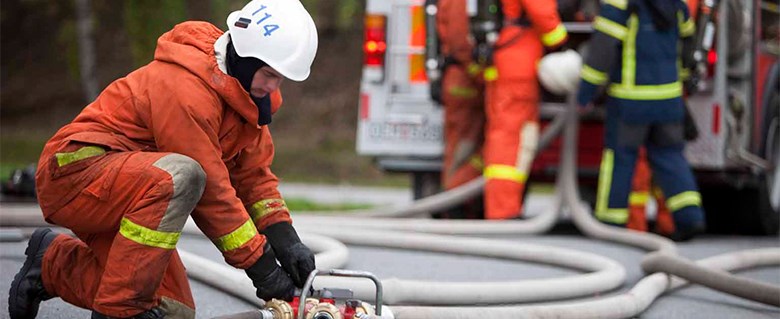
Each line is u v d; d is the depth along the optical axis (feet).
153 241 14.16
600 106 35.01
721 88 34.04
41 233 16.11
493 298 20.65
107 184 14.25
